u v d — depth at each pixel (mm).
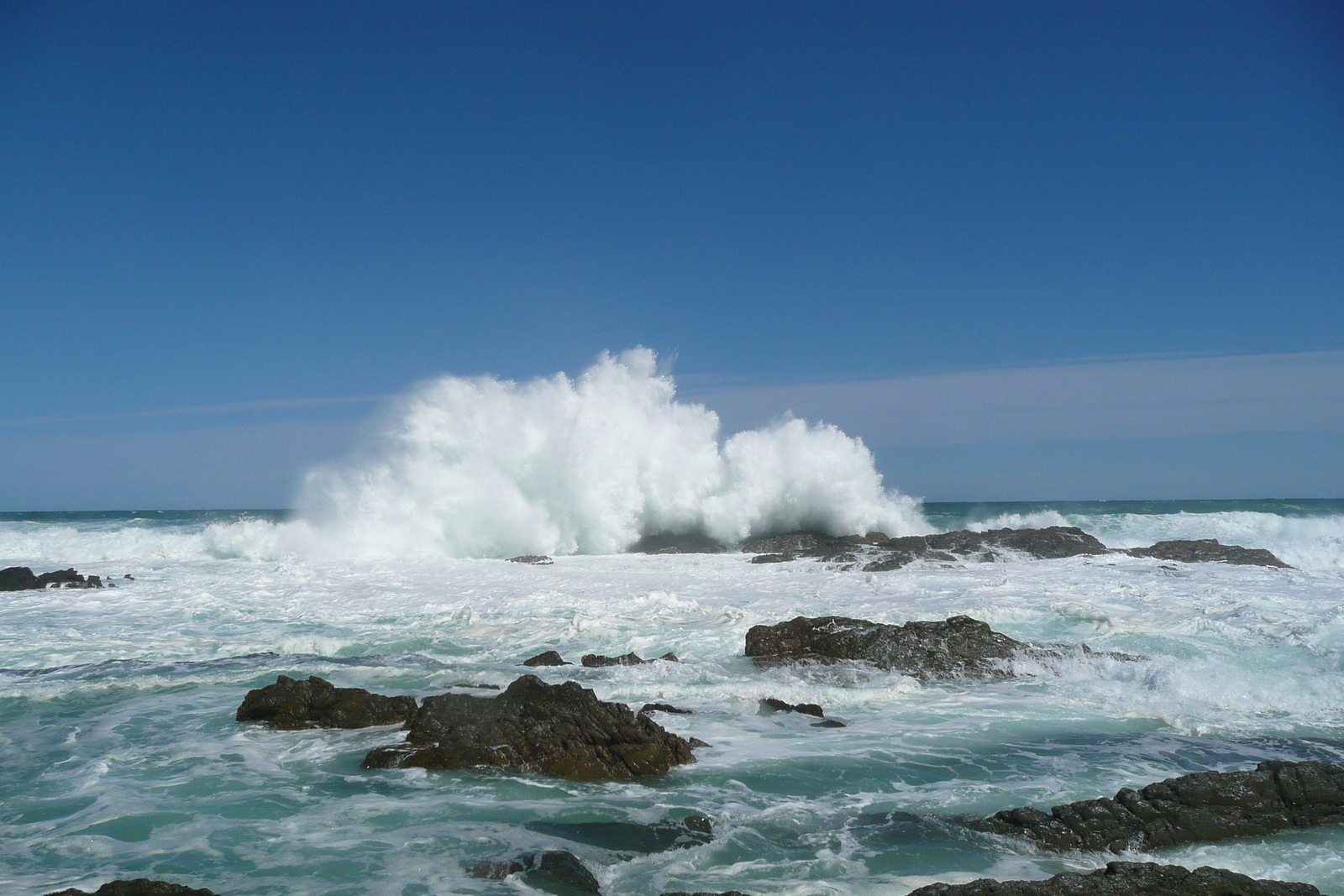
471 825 6824
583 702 8695
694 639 13898
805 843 6426
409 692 10828
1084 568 22219
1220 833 6398
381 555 28578
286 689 9867
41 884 5723
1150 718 9906
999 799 7367
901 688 11156
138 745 8914
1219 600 16672
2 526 36688
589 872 5902
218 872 5941
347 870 5980
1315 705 10328
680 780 7902
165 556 29141
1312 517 33000
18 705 10367
